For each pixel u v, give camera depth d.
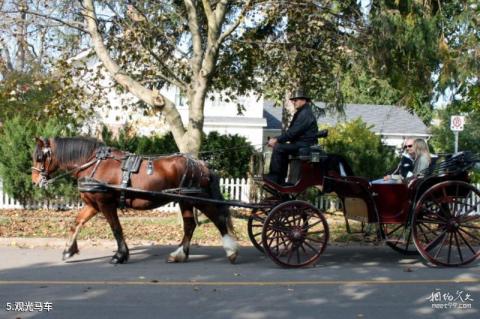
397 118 38.50
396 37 13.62
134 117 24.59
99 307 7.20
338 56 15.00
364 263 10.44
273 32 15.70
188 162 10.07
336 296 7.95
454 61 14.17
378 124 37.28
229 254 10.09
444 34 14.72
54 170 9.97
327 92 16.39
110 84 15.80
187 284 8.52
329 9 14.26
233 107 32.50
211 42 13.74
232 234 10.35
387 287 8.52
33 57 14.03
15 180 16.80
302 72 15.72
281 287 8.42
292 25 14.98
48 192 16.98
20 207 17.23
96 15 13.78
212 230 13.67
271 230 9.67
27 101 18.73
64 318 6.73
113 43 14.45
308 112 9.93
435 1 15.13
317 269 9.80
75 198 17.25
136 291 8.04
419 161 10.68
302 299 7.76
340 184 9.86
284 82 16.06
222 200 10.13
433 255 11.09
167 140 18.11
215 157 18.27
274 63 15.82
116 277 8.89
